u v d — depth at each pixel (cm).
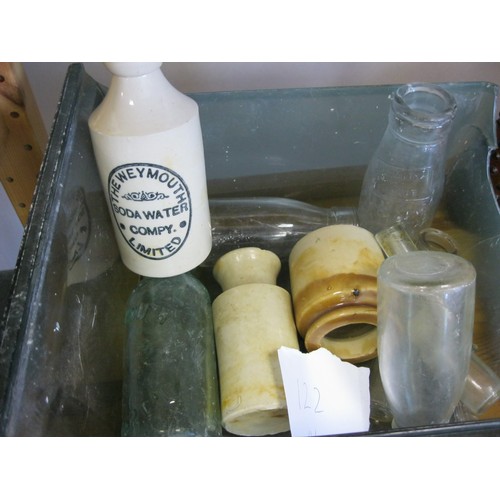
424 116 45
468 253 50
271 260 50
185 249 44
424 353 38
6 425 25
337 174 59
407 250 46
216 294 51
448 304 36
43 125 56
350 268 42
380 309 38
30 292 30
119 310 46
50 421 30
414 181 50
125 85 37
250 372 40
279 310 44
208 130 54
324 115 55
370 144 57
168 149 38
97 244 43
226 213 55
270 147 57
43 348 30
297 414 38
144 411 38
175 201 41
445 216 55
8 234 69
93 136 39
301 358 40
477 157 51
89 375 37
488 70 63
